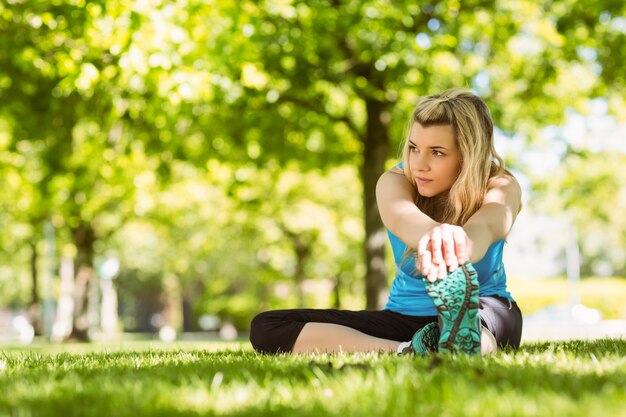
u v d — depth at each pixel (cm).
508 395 212
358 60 1230
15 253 3127
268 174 1678
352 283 3438
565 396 212
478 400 205
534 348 439
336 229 2739
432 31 1205
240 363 329
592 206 2464
